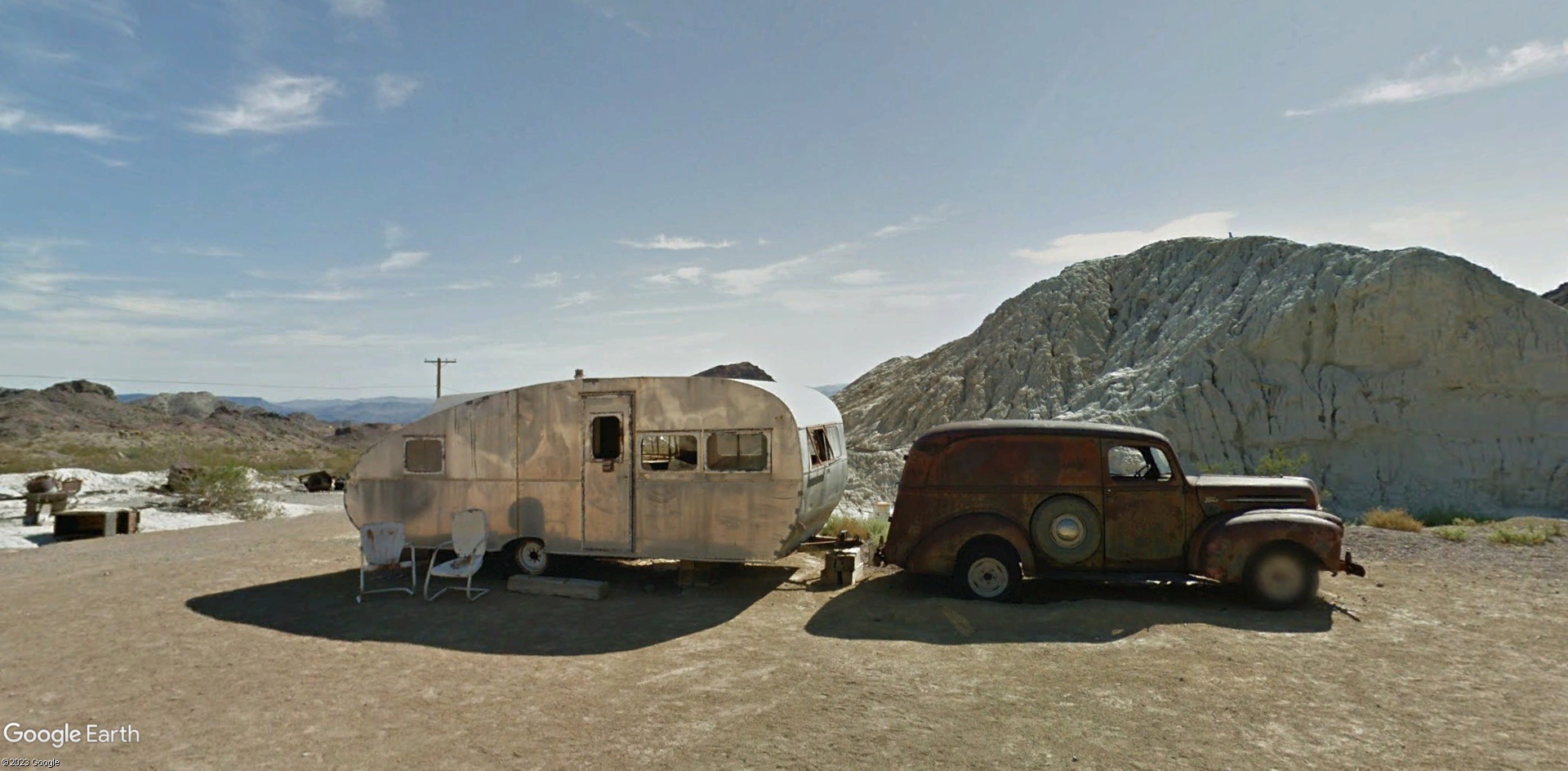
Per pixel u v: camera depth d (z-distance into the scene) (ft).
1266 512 29.37
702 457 33.19
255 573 38.19
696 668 23.15
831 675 22.24
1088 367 122.11
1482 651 23.53
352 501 37.27
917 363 168.96
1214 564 29.09
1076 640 25.26
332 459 130.31
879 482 91.45
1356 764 16.22
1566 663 22.39
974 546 30.89
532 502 35.04
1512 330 81.15
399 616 29.60
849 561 34.32
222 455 123.54
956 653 24.21
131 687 21.83
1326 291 90.33
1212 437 86.84
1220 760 16.48
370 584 35.32
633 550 33.83
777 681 21.84
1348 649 23.81
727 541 32.78
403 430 36.76
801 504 32.09
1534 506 74.08
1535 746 16.93
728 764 16.61
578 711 19.83
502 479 35.45
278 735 18.40
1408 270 84.64
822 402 40.86
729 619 28.84
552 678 22.39
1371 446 82.02
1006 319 145.38
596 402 34.40
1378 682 21.01
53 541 51.21
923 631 26.84
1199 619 27.40
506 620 28.94
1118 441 30.89
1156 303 125.90
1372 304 85.51
